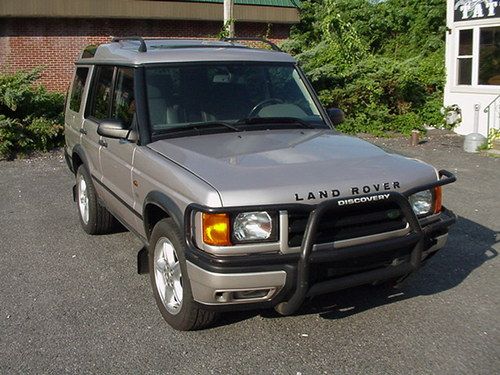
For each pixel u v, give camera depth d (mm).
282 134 4832
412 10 21141
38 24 18438
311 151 4324
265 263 3637
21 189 9227
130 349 4051
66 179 9977
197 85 5055
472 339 4109
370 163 4145
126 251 6086
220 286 3633
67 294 5012
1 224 7195
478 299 4773
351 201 3721
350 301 4723
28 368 3826
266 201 3625
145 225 4582
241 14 20500
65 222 7230
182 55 5211
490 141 12461
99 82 6086
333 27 16781
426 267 5484
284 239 3666
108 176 5527
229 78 5211
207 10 20047
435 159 11516
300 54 15695
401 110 15484
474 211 7508
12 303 4836
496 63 14203
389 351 3965
